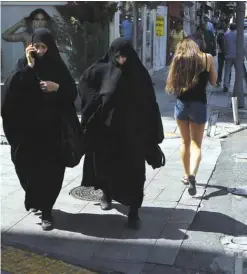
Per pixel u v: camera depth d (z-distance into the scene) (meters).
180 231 4.83
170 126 10.12
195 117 5.76
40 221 5.02
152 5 15.47
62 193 5.89
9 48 12.48
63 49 12.29
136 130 4.71
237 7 11.62
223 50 15.18
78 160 4.77
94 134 4.78
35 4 12.12
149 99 4.80
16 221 5.01
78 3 11.92
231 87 15.84
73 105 4.76
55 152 4.68
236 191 6.11
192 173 5.72
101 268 4.07
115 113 4.62
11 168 7.00
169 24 22.59
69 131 4.67
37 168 4.65
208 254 4.36
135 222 4.85
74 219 5.09
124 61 4.61
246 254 4.37
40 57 4.55
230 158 7.73
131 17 15.24
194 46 5.73
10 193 5.87
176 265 4.15
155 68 20.53
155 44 20.22
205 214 5.33
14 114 4.59
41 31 4.57
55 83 4.55
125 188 4.75
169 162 7.43
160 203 5.62
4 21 12.25
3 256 4.20
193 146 5.93
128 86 4.64
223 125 10.26
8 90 4.52
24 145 4.63
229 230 4.91
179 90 5.73
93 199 5.71
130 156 4.69
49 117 4.61
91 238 4.64
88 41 12.48
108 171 4.76
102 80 4.70
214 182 6.50
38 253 4.30
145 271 4.04
